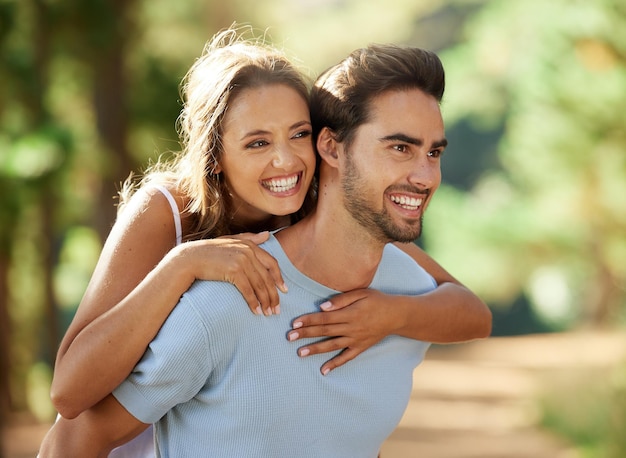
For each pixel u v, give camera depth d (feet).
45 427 57.82
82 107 64.44
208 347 9.34
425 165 9.75
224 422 9.61
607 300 101.71
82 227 66.33
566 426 52.80
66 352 9.80
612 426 46.50
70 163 45.98
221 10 67.00
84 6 54.85
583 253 100.68
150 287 9.54
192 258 9.55
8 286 57.31
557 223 98.84
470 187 153.79
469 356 107.04
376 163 9.71
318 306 9.99
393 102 9.71
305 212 11.85
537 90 73.82
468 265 110.11
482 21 117.19
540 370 85.15
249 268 9.49
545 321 136.05
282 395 9.64
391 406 10.49
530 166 88.22
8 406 58.08
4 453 47.37
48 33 55.11
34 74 54.19
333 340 9.89
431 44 159.43
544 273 119.34
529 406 63.10
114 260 10.91
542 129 76.69
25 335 63.41
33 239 58.70
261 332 9.56
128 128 58.29
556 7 66.69
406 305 10.58
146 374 9.45
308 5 130.41
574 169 76.69
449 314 11.24
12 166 43.83
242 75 10.96
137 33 60.44
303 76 11.22
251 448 9.61
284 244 10.16
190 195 11.48
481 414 65.10
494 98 131.13
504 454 49.80
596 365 71.92
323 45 128.36
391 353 10.61
